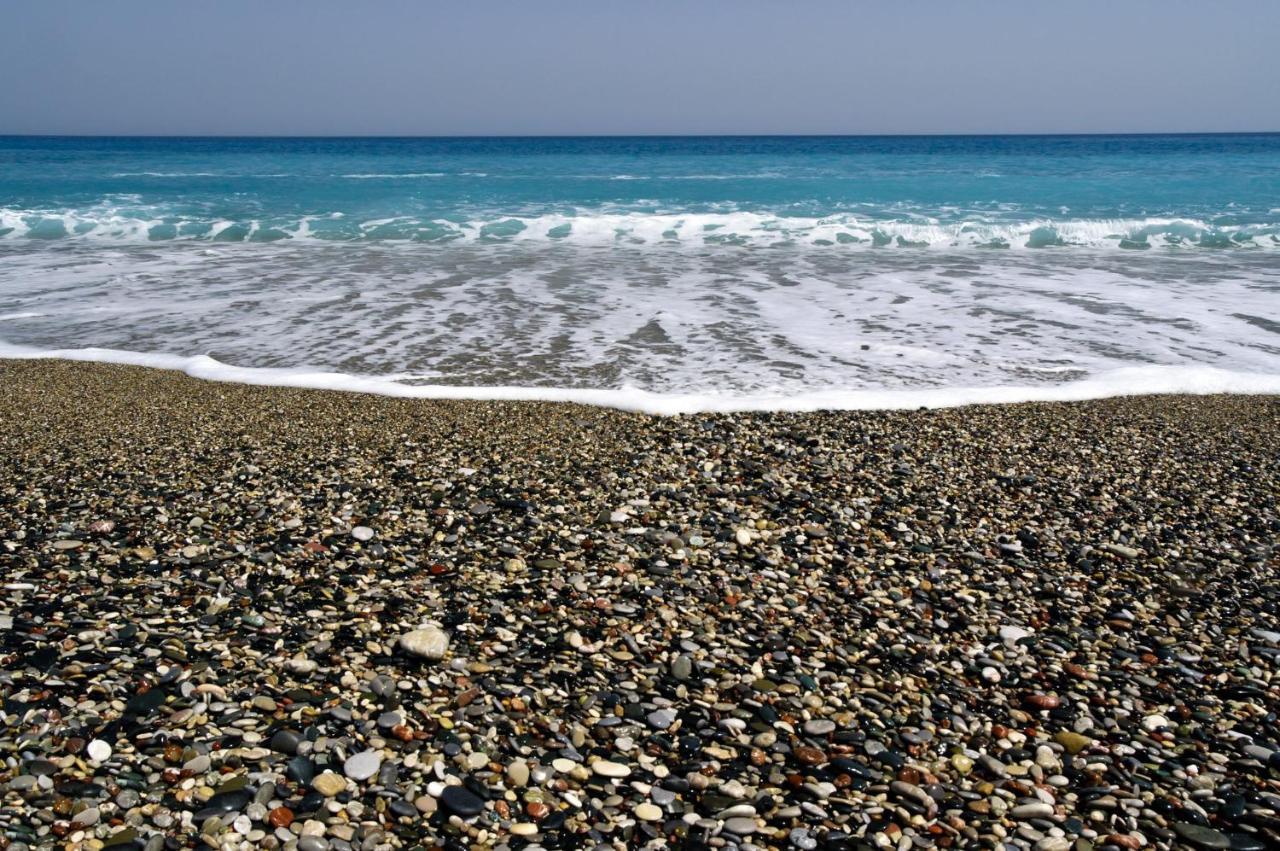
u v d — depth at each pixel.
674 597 2.23
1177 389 4.27
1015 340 5.09
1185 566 2.49
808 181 14.81
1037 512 2.80
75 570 2.23
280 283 6.73
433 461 3.09
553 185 14.14
